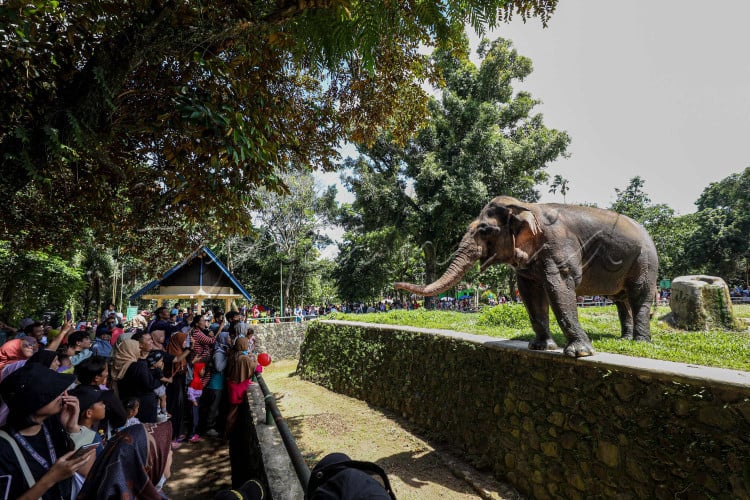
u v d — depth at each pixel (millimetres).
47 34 3012
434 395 6988
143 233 5902
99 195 4781
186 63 3631
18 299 15273
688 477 3014
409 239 21031
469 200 17141
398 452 6121
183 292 14703
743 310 7305
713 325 5656
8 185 2676
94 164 4512
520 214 4484
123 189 5312
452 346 6609
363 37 2996
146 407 4082
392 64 5336
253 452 3939
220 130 3164
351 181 19984
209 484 4762
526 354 4793
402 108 6398
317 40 3309
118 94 3322
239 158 3254
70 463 1749
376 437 6797
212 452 5801
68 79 3178
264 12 3354
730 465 2744
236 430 5488
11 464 1758
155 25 3037
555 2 3336
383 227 20766
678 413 3123
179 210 5438
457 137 19109
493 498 4621
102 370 3195
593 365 3891
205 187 3799
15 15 2330
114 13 2918
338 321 11898
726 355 3863
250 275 26953
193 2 3145
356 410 8695
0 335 7070
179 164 3535
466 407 6043
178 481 4844
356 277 24594
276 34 3215
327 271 25656
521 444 4824
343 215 22219
